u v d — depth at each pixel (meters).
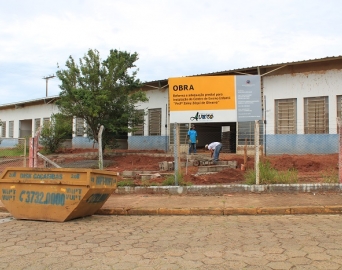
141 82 18.59
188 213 8.28
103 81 17.03
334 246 5.14
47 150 23.16
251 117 10.53
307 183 10.25
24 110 32.22
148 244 5.54
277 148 18.03
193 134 17.59
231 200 9.17
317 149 17.25
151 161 16.92
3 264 4.63
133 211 8.47
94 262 4.67
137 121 18.72
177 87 10.83
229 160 14.51
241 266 4.38
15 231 6.61
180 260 4.68
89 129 18.80
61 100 17.41
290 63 17.23
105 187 7.89
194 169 13.59
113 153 19.89
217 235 6.05
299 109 17.72
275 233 6.09
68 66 17.14
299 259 4.59
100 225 7.16
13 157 18.83
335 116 16.91
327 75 17.17
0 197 7.86
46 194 7.57
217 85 10.67
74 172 7.47
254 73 18.55
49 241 5.81
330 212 7.96
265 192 10.00
